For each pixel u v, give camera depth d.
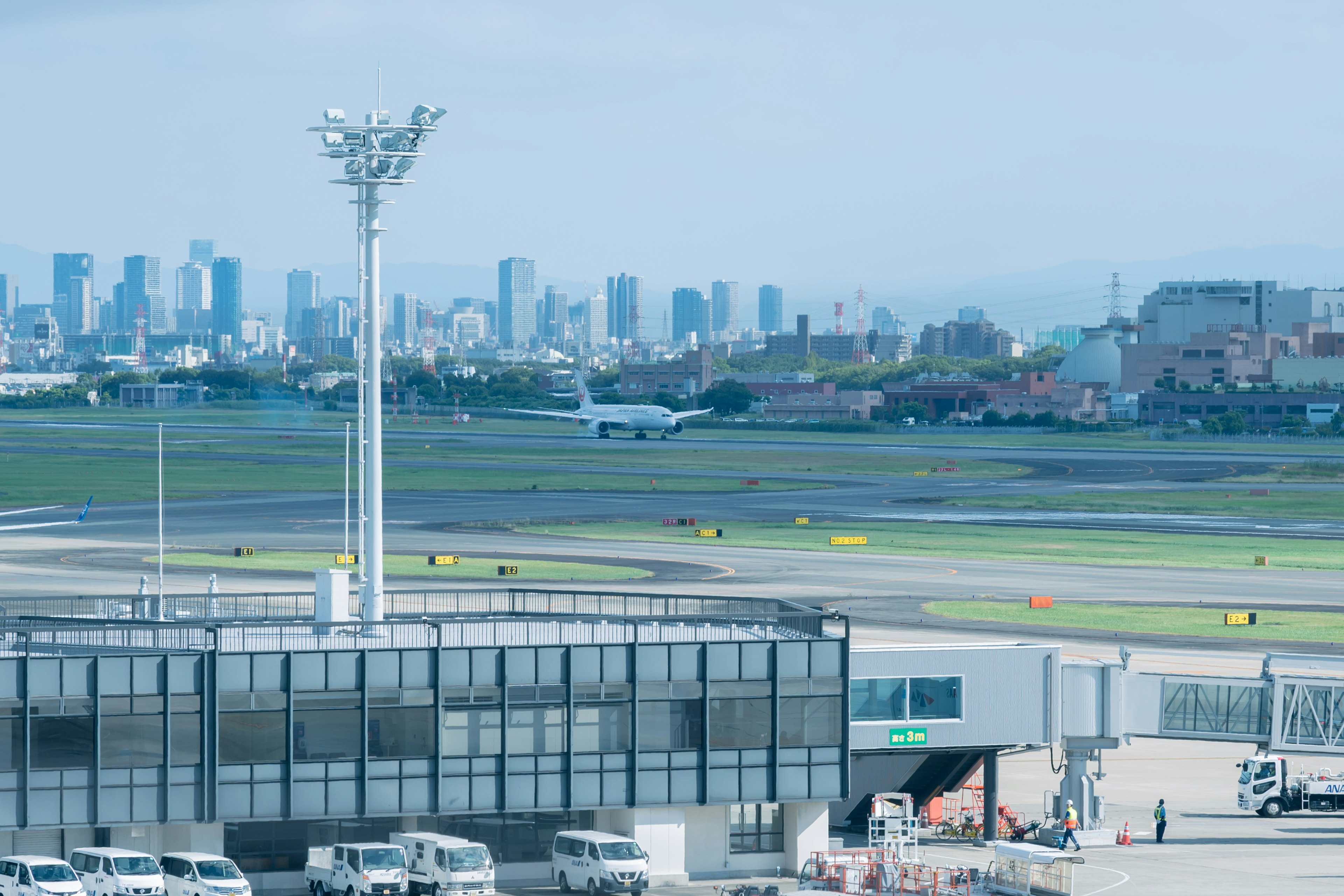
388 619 95.38
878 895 85.25
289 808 81.81
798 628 94.50
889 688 98.38
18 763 78.00
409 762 83.69
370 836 87.12
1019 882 86.06
